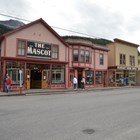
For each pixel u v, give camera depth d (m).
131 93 24.84
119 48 42.78
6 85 24.47
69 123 8.79
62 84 31.89
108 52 42.88
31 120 9.21
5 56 25.77
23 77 27.45
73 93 25.31
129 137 7.01
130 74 46.72
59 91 26.98
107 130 7.82
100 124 8.72
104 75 40.50
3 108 12.37
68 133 7.33
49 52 30.33
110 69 42.19
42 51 29.45
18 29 26.91
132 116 10.52
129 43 44.94
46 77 30.39
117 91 28.91
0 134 7.12
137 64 47.69
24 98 18.61
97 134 7.29
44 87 30.20
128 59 45.06
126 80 45.03
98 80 38.72
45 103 14.80
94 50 37.84
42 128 7.91
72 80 33.91
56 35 31.12
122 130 7.86
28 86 28.58
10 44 26.31
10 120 9.16
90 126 8.37
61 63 31.77
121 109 12.60
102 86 39.34
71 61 33.84
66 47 32.81
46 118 9.66
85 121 9.21
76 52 34.12
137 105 14.38
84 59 34.88
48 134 7.17
